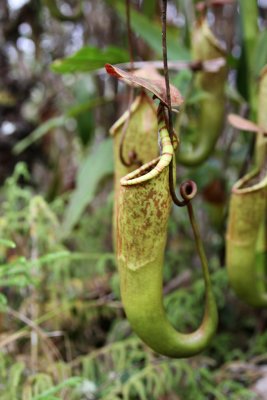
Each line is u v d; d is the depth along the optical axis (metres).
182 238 1.08
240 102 0.95
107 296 0.82
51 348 0.67
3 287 0.78
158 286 0.50
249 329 0.96
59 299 0.81
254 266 0.65
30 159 1.30
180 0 1.03
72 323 0.78
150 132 0.60
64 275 0.86
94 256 0.82
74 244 1.07
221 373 0.76
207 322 0.53
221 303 0.89
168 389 0.68
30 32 1.32
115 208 0.62
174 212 1.04
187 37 1.02
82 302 0.79
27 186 1.29
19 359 0.67
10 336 0.65
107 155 0.87
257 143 0.66
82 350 0.79
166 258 0.98
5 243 0.58
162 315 0.51
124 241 0.49
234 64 0.82
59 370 0.65
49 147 1.33
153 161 0.49
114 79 1.16
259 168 0.65
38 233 0.79
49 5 1.09
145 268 0.49
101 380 0.71
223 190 0.96
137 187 0.47
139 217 0.48
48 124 1.02
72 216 0.85
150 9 1.03
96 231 1.07
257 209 0.62
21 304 0.76
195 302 0.86
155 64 0.66
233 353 0.82
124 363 0.71
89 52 0.64
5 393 0.62
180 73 0.85
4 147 1.26
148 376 0.67
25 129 1.28
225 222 0.91
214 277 0.87
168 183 0.48
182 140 0.86
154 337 0.51
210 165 0.99
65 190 1.18
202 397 0.70
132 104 0.60
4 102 1.28
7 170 1.26
